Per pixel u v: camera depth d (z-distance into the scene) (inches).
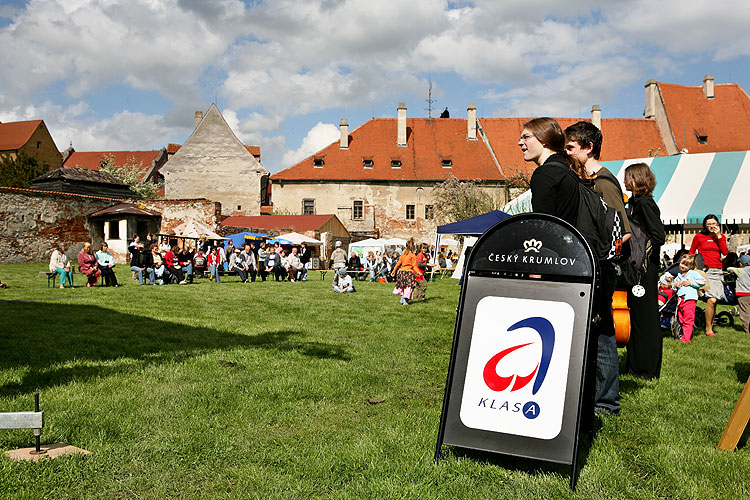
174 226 1316.4
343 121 2241.6
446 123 2320.4
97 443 128.0
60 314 366.0
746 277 372.2
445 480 112.3
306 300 529.7
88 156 3041.3
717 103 2194.9
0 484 105.0
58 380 185.8
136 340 269.4
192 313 397.7
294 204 2159.2
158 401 161.5
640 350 209.2
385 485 109.0
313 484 110.8
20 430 133.4
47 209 1124.5
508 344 121.2
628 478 115.2
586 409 130.3
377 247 1435.8
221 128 2206.0
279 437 135.8
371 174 2156.7
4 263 1040.8
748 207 624.4
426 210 2145.7
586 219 136.5
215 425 142.7
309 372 202.7
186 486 109.3
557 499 105.7
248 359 226.5
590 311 116.2
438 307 495.8
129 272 899.4
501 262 124.6
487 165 2185.0
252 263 848.9
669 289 376.2
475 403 121.0
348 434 139.3
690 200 666.2
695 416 159.5
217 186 2186.3
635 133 2207.2
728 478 115.2
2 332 283.9
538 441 114.9
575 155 165.0
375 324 359.6
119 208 1231.5
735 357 266.5
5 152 2524.6
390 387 185.8
